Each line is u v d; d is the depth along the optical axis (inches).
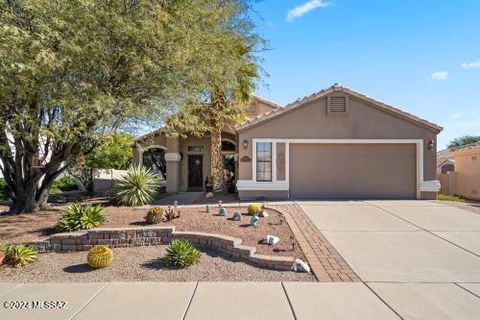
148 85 435.2
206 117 743.7
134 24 380.5
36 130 403.2
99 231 349.4
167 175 866.1
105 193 868.6
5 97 363.6
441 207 547.8
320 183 666.8
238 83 658.2
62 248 348.2
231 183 860.0
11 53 318.0
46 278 267.6
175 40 412.8
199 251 327.6
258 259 287.7
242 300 218.2
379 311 201.3
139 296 226.2
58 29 360.8
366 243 344.8
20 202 518.3
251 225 388.5
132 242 350.6
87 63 379.9
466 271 269.4
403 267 278.2
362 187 665.6
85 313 201.8
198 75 445.4
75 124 414.3
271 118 656.4
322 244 339.3
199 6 441.4
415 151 663.1
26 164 511.2
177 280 257.6
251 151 657.0
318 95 652.7
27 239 363.3
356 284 243.4
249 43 615.2
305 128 657.6
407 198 657.0
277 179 656.4
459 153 961.5
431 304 210.7
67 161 585.3
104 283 251.6
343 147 668.1
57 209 546.0
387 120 655.8
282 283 247.1
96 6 366.0
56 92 363.6
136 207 542.9
